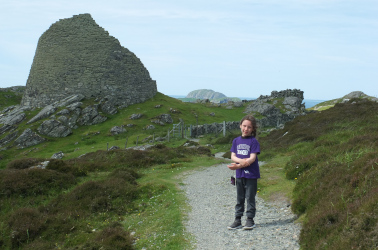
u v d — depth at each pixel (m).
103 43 67.06
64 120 53.66
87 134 51.03
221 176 18.39
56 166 20.11
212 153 32.75
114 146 39.41
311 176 11.30
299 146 23.41
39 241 10.99
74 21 67.56
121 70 67.94
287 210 10.21
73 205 13.77
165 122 57.97
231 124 53.47
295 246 7.38
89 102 61.97
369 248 5.58
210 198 13.15
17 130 50.88
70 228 11.71
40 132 50.47
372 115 25.61
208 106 77.94
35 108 63.00
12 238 11.14
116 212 13.17
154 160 24.03
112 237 9.60
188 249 8.00
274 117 64.44
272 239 7.91
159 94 78.81
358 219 6.31
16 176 17.14
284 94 81.75
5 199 15.74
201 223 9.90
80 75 65.56
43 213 13.12
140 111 62.75
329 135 23.42
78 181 18.84
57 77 65.88
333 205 7.68
